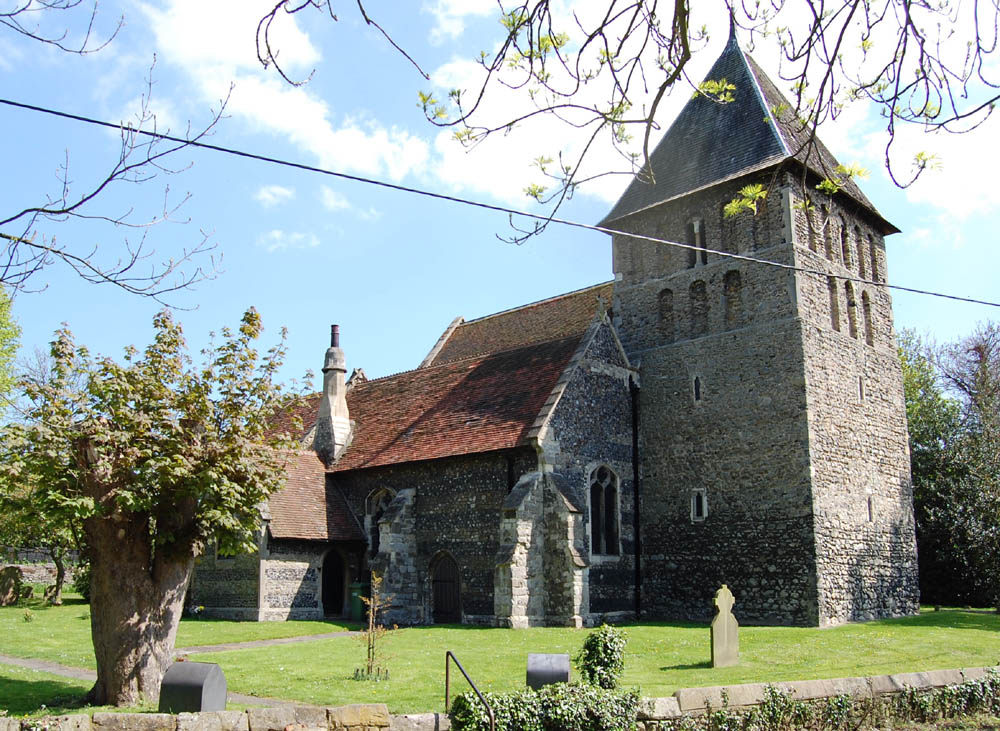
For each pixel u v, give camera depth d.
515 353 29.92
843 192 27.56
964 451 36.91
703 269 27.41
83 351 14.51
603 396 26.98
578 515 23.77
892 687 13.50
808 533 23.50
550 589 23.69
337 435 31.36
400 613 26.22
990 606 33.28
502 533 23.58
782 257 25.41
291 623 25.86
